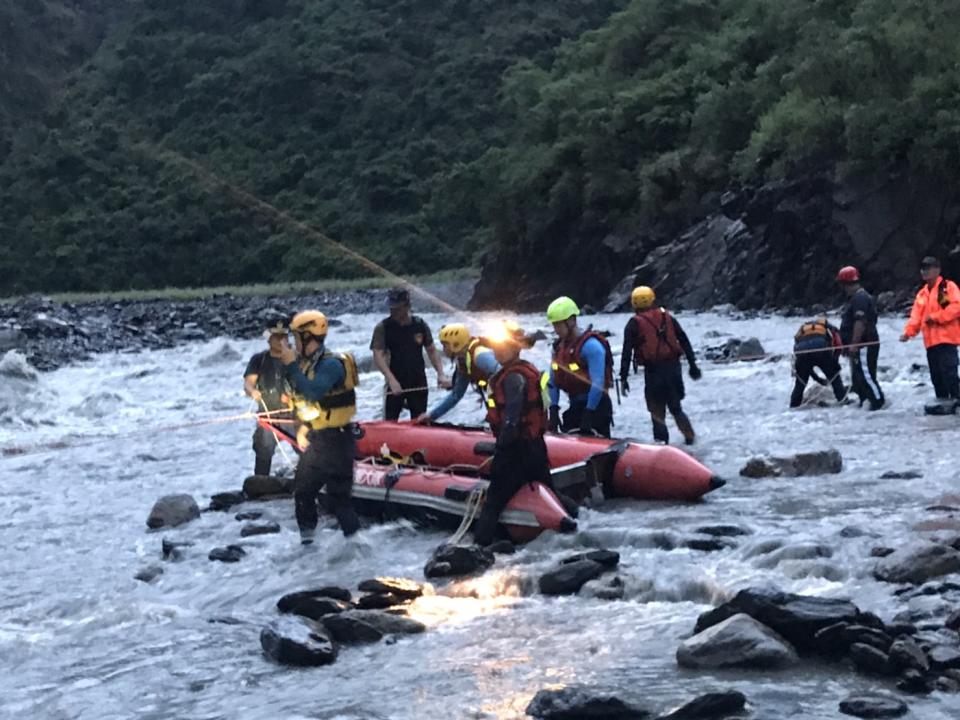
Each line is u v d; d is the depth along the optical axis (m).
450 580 7.30
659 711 4.81
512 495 8.20
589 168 49.88
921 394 15.14
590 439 9.56
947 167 31.52
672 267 39.62
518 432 8.10
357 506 9.20
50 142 118.12
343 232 102.00
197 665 6.02
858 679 5.08
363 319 46.00
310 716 5.11
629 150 49.44
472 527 8.49
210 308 50.88
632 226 47.03
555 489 8.70
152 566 8.20
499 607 6.62
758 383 17.67
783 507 8.77
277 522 9.44
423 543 8.40
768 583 6.56
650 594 6.70
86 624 6.96
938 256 31.64
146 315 43.88
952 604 5.81
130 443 16.05
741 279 36.34
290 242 102.88
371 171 104.69
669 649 5.64
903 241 32.19
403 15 125.50
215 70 125.25
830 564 6.71
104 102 126.56
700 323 31.12
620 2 122.75
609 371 10.38
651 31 54.59
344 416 8.38
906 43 35.00
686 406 15.77
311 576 7.66
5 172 114.38
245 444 15.38
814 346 14.55
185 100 121.44
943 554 6.49
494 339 8.21
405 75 118.62
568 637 5.95
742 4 53.03
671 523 8.27
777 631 5.49
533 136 55.94
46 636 6.78
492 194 55.59
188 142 117.62
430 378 20.55
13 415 19.28
